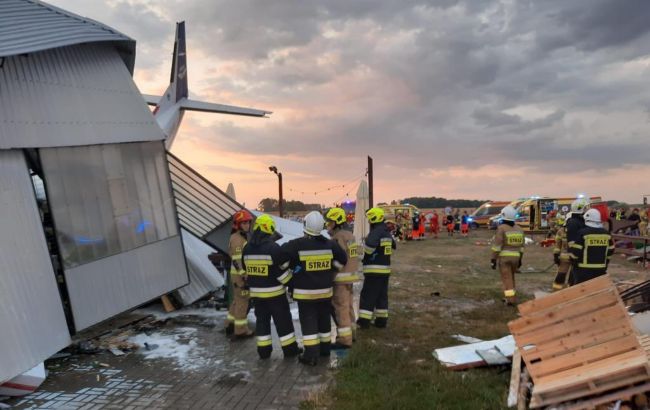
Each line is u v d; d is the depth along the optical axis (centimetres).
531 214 2800
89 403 448
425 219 2909
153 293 740
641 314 514
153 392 471
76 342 629
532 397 375
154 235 761
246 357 574
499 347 539
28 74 570
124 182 706
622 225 1741
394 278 1185
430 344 614
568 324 399
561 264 920
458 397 437
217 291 961
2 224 489
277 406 436
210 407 436
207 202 923
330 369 526
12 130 525
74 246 599
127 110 738
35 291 518
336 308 596
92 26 706
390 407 417
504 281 863
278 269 544
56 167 589
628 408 351
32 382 471
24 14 656
